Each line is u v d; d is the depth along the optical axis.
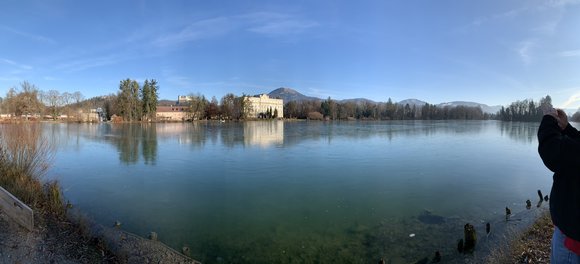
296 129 82.69
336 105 176.62
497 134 67.44
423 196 18.06
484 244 11.35
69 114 104.25
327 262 10.30
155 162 29.66
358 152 36.56
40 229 9.71
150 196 17.94
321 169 26.25
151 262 9.95
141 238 11.79
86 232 10.67
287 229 13.20
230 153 35.75
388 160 30.78
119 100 113.75
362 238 12.20
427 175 23.84
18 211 9.50
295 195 18.36
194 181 21.77
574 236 3.04
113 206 15.88
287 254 10.90
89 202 16.44
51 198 12.60
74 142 45.44
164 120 126.75
